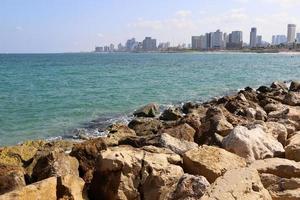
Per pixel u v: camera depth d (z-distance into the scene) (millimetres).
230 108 19016
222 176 7727
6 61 118500
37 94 34906
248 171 7848
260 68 76438
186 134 13273
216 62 106938
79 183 9125
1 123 21812
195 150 9625
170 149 10797
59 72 65688
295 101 20609
